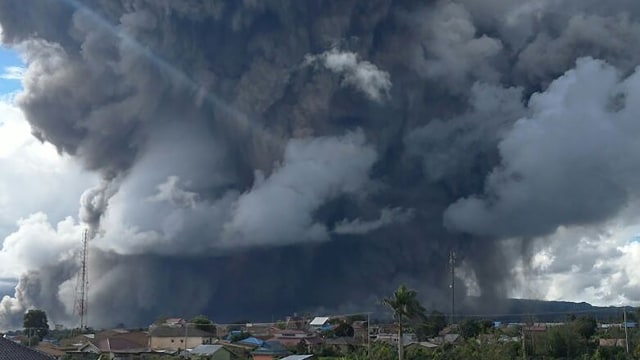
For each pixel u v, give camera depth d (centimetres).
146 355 8356
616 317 11144
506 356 5938
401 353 5338
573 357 7019
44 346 8631
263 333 10381
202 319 10575
